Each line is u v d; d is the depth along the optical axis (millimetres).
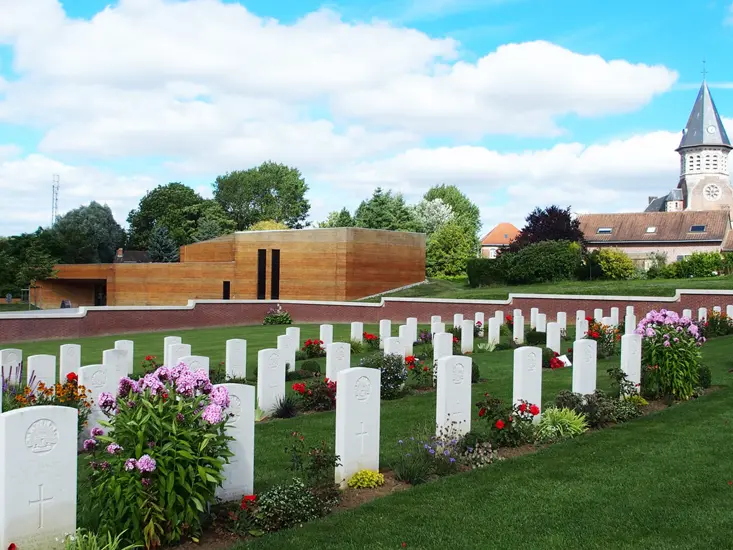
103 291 77375
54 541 6801
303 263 51562
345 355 17406
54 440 6805
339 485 9195
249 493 8414
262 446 11836
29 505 6648
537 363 12445
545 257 52125
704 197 104750
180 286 58500
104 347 30391
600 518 8055
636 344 14867
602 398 13180
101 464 7172
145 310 39812
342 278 50062
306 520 7996
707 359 20859
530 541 7414
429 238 80438
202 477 7102
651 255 63531
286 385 18344
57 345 31703
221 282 56312
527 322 39750
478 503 8531
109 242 95125
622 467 9969
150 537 6863
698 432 11906
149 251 86812
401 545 7273
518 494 8859
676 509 8305
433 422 13320
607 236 71875
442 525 7832
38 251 67188
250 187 104000
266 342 32094
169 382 7906
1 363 15438
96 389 12766
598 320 30328
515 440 11227
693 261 51875
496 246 123812
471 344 25891
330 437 12414
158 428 7203
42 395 12562
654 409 14117
